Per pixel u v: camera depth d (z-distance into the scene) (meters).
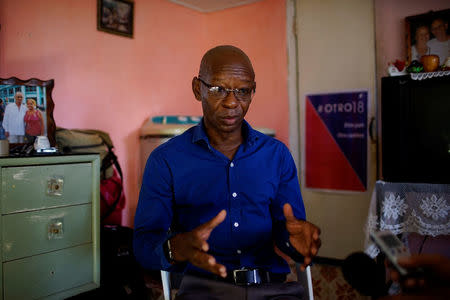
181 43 3.71
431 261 0.64
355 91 3.02
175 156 1.18
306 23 3.26
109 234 2.36
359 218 3.03
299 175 3.33
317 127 3.23
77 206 2.03
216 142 1.20
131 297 2.32
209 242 1.15
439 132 2.03
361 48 2.99
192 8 3.80
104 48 3.02
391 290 1.92
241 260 1.13
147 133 3.12
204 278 1.12
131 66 3.24
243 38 3.71
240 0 3.61
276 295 1.08
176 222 1.23
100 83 3.00
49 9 2.65
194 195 1.17
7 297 1.76
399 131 2.11
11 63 2.45
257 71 3.61
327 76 3.16
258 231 1.16
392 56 2.85
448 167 2.02
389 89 2.14
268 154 1.22
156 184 1.17
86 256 2.07
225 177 1.17
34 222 1.85
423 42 2.66
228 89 1.09
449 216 2.00
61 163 1.96
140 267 2.42
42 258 1.88
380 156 2.94
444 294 0.61
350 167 3.06
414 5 2.74
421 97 2.07
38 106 2.20
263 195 1.17
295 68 3.34
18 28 2.48
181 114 3.73
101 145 2.70
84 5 2.87
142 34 3.33
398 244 0.71
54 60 2.69
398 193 2.12
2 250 1.74
